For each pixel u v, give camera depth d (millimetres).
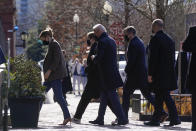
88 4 68500
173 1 52562
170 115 28016
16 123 26641
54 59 28156
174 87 27844
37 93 26625
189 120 31891
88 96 30078
